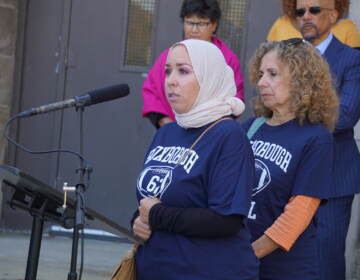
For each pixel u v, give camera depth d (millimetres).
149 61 16922
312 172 9125
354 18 15172
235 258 8086
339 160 12242
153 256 8281
